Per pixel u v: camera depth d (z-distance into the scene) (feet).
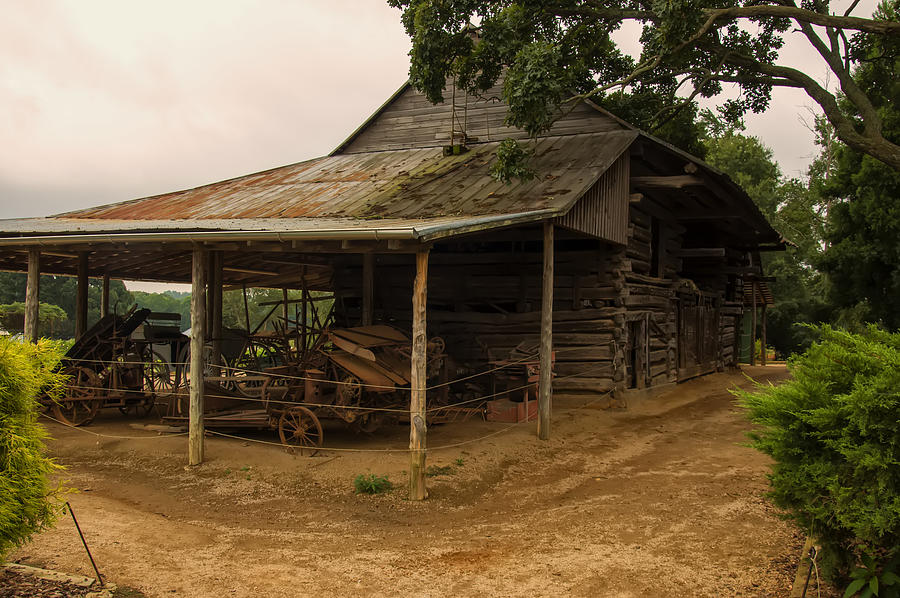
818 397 14.97
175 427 39.06
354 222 36.04
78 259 48.16
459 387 47.47
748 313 110.93
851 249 66.49
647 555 19.29
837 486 14.10
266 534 22.56
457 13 47.57
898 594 14.16
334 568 18.83
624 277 50.60
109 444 35.94
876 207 64.23
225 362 53.88
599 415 45.96
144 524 22.62
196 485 29.32
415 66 48.96
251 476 30.37
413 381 27.17
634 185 51.93
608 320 49.88
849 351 15.51
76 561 18.01
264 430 38.70
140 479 30.32
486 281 52.60
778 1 51.70
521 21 48.06
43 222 51.93
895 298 65.31
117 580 16.81
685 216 62.64
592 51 56.90
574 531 22.24
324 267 56.13
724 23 50.70
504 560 19.40
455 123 61.46
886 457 13.53
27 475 14.92
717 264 72.28
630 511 24.43
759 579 17.01
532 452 35.65
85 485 29.27
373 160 61.26
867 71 64.23
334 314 55.42
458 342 52.19
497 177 43.62
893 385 13.62
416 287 27.02
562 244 53.01
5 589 15.39
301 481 29.50
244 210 49.67
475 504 26.81
